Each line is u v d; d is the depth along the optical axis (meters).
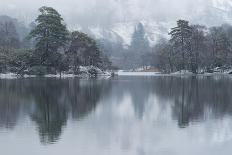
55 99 50.41
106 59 161.50
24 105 43.91
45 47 119.25
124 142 25.81
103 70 140.00
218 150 23.92
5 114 37.12
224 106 42.88
